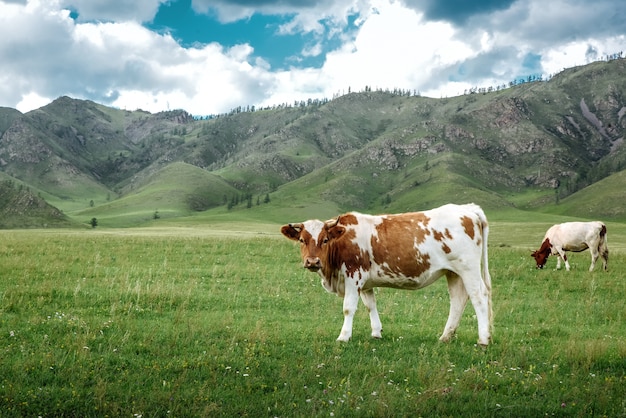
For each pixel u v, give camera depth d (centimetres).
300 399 684
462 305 1078
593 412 658
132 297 1426
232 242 3064
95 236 3734
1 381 728
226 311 1329
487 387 743
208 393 697
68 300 1382
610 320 1323
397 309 1452
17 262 1991
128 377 761
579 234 2269
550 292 1744
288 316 1323
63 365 798
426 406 659
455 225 1045
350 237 1060
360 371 817
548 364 876
